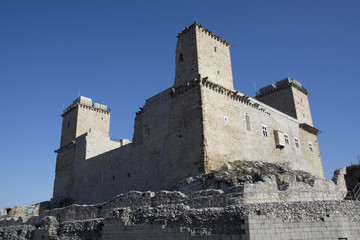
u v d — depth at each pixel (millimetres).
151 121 43656
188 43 42125
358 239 21109
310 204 21672
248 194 23203
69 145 60500
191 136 37156
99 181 49719
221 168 35656
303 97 61156
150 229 23984
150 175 40844
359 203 22906
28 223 38938
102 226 27766
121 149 47438
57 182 60031
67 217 34188
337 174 34719
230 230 20500
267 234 19406
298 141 53500
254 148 42594
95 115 66562
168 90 42500
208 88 39219
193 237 21406
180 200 25812
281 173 36250
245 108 44094
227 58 44812
